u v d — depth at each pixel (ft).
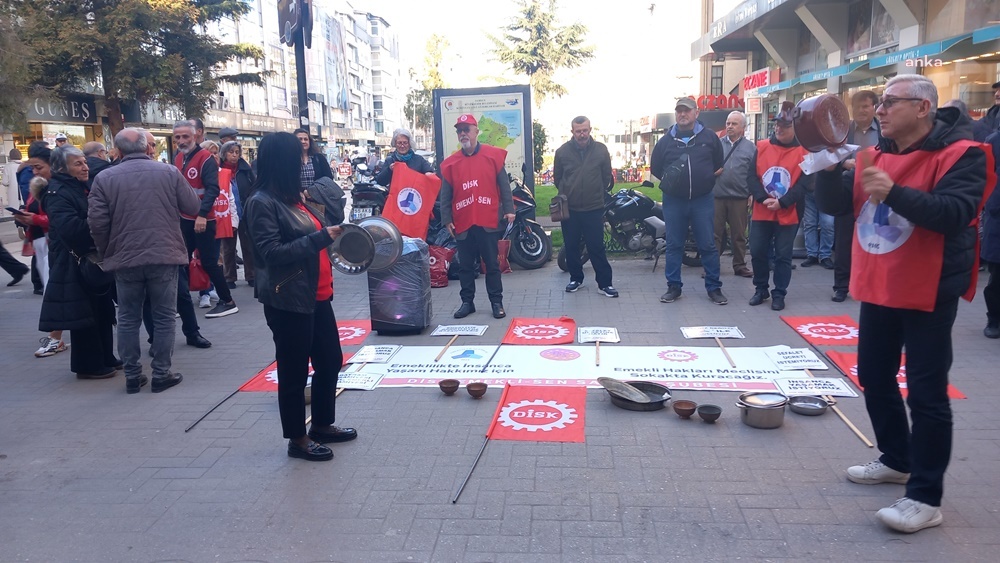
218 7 93.71
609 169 27.66
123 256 18.16
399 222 29.40
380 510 12.41
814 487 12.73
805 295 27.02
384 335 23.61
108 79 86.53
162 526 12.17
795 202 23.71
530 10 150.82
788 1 54.44
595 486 13.00
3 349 23.67
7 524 12.40
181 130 26.05
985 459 13.48
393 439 15.31
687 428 15.42
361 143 304.71
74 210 18.79
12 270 34.60
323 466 14.17
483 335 23.17
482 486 13.12
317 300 14.48
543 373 19.10
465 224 24.88
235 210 31.78
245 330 25.04
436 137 37.24
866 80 52.80
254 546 11.48
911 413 11.25
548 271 33.78
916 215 10.15
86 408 17.95
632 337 22.29
